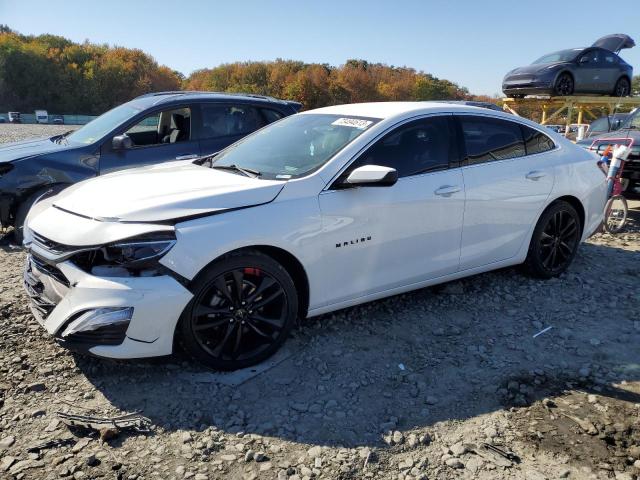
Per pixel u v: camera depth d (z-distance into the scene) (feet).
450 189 13.48
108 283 9.80
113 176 13.03
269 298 11.19
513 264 15.66
